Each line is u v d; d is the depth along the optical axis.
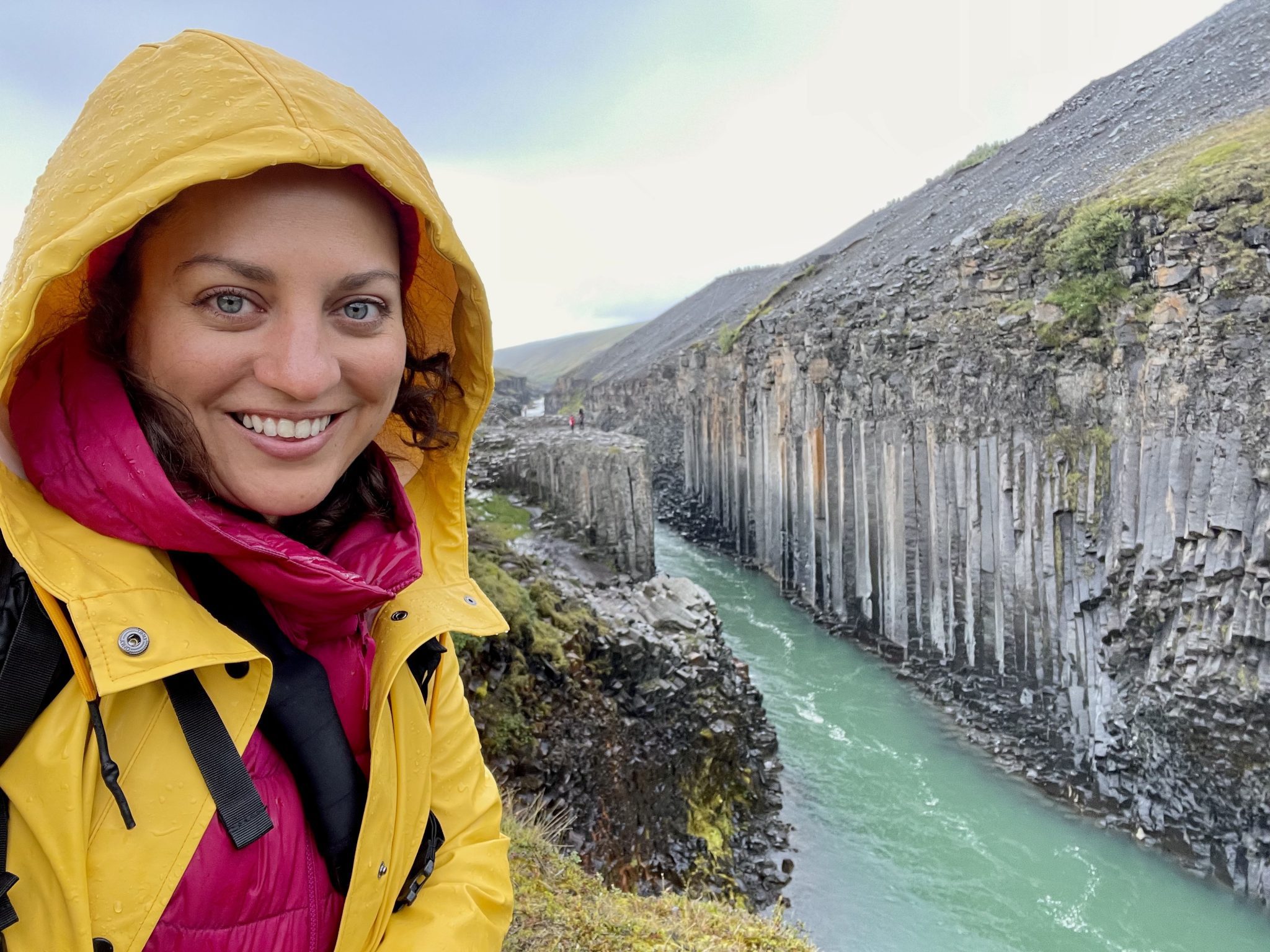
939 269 29.41
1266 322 17.36
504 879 1.94
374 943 1.54
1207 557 17.83
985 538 24.48
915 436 27.69
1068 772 21.00
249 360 1.24
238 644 1.29
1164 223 20.17
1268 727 16.69
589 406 86.94
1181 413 18.64
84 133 1.28
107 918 1.15
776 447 38.59
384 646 1.63
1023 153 46.22
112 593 1.18
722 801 17.33
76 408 1.26
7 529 1.13
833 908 16.17
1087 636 21.23
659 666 16.14
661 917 6.69
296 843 1.33
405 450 2.13
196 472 1.30
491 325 1.86
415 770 1.64
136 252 1.27
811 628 32.97
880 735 23.52
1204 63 36.09
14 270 1.27
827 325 33.38
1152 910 16.53
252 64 1.27
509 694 12.02
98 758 1.17
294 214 1.23
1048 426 22.55
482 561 14.76
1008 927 16.03
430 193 1.52
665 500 59.03
